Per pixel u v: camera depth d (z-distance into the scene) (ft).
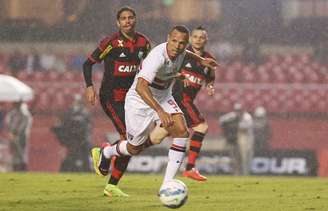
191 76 118.73
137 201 89.86
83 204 87.25
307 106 246.06
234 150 209.46
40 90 251.39
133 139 89.56
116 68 97.60
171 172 84.94
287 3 261.85
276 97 248.11
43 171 223.71
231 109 246.27
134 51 97.55
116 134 223.92
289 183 115.44
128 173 207.92
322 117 242.99
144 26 253.24
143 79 80.48
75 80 253.65
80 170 210.38
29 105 246.68
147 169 208.13
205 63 95.81
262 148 214.48
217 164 211.00
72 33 256.52
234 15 256.73
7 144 217.77
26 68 256.11
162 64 81.76
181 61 85.20
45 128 237.86
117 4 254.27
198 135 119.34
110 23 254.68
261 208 85.15
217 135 219.00
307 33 258.16
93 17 255.50
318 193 101.50
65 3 256.73
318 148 229.04
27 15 258.57
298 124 240.53
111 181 95.14
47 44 257.34
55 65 255.91
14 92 209.97
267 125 223.92
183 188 76.02
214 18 256.73
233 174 210.18
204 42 118.52
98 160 96.63
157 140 89.40
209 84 119.65
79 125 209.05
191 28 255.91
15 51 257.14
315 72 254.68
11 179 117.29
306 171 212.84
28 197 94.07
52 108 247.29
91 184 110.01
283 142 232.12
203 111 245.45
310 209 84.53
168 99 87.76
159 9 254.47
